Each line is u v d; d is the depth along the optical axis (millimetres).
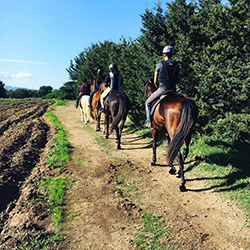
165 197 4629
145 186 5160
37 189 5035
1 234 3752
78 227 3742
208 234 3451
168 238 3385
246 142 6383
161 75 4902
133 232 3576
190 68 7555
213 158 6047
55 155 7199
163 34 8578
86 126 12305
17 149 8359
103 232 3607
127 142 9047
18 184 5648
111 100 7621
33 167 6793
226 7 6242
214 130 6965
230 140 6676
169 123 4320
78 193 4898
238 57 6539
